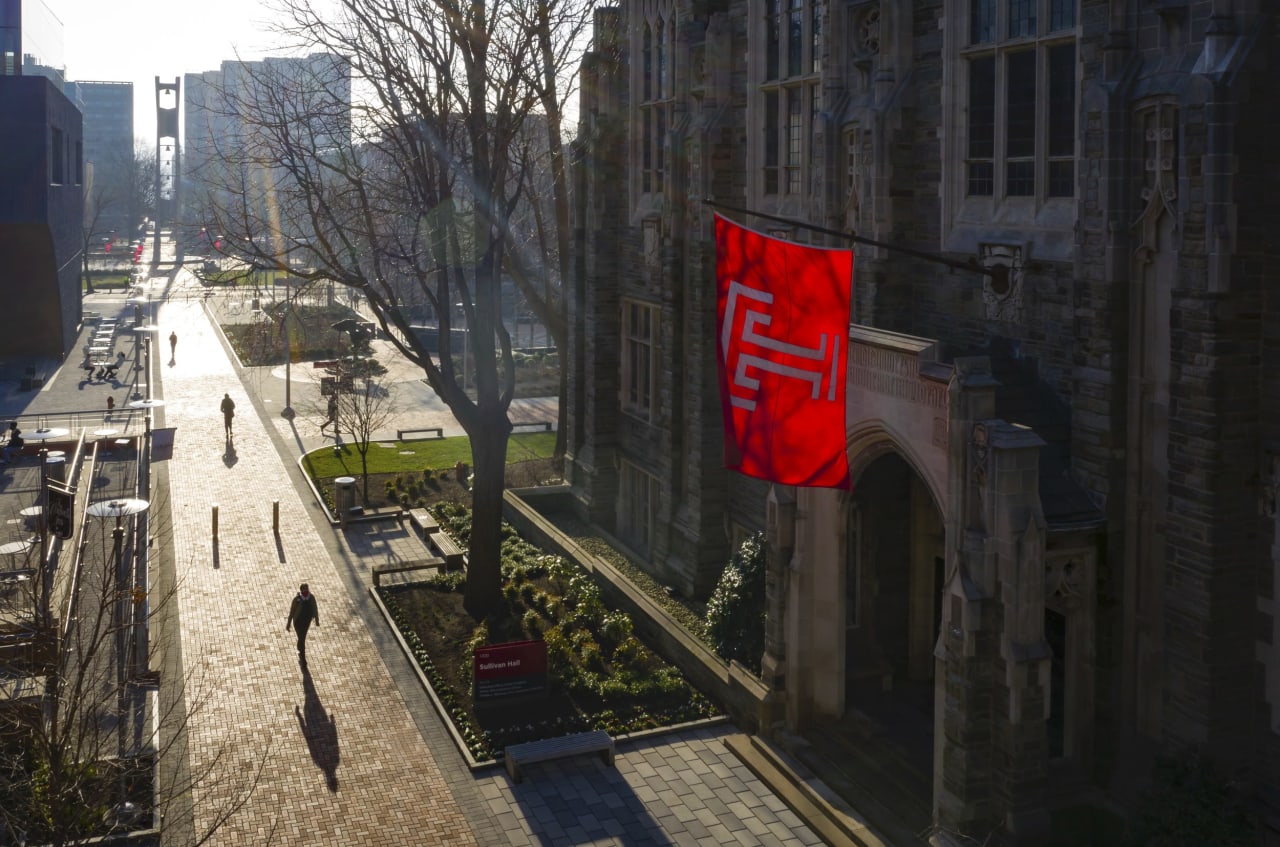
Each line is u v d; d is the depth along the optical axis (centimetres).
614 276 3544
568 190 4184
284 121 2928
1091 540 1738
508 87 2848
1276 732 1576
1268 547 1570
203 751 2161
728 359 1828
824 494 2097
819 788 1978
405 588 3062
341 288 9225
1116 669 1753
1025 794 1659
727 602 2444
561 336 4247
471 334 2875
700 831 1894
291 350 7806
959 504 1697
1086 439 1758
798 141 2606
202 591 3044
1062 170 1880
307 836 1880
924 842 1766
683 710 2334
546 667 2367
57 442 4894
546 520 3556
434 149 2848
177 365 7412
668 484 3108
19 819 1669
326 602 2975
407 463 4628
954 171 2088
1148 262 1669
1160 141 1611
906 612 2347
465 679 2481
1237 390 1555
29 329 7588
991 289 1988
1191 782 1552
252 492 4131
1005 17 1958
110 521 3653
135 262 15650
